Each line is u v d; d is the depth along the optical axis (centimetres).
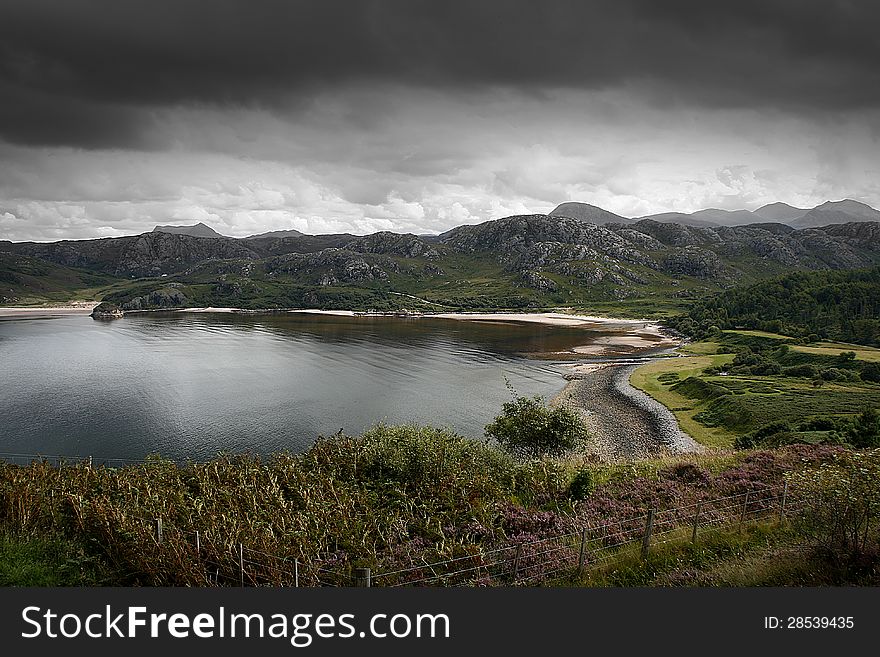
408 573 1670
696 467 2681
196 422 7731
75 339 18000
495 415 8125
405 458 2689
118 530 1700
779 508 2000
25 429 7306
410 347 16100
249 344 16812
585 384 10312
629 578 1609
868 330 16962
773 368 11156
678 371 11538
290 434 7206
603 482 2642
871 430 3925
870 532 1501
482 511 2173
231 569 1628
